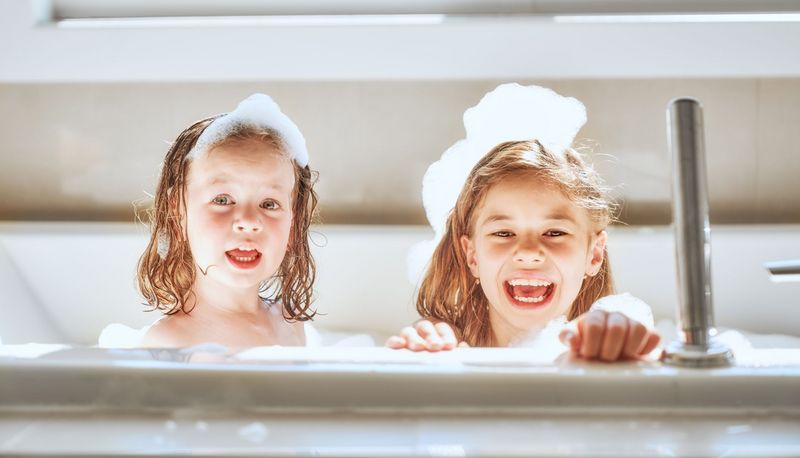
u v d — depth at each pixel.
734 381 0.57
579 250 1.27
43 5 1.59
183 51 1.58
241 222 1.21
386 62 1.58
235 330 1.23
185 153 1.27
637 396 0.57
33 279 1.50
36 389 0.58
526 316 1.25
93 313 1.51
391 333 1.51
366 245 1.50
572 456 0.50
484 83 1.64
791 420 0.56
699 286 0.61
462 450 0.51
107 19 1.63
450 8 1.63
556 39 1.55
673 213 0.62
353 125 1.67
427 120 1.66
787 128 1.64
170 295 1.26
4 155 1.68
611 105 1.63
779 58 1.54
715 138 1.65
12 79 1.60
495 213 1.26
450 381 0.57
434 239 1.47
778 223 1.67
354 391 0.57
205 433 0.53
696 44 1.54
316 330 1.50
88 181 1.69
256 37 1.56
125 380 0.58
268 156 1.25
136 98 1.66
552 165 1.30
